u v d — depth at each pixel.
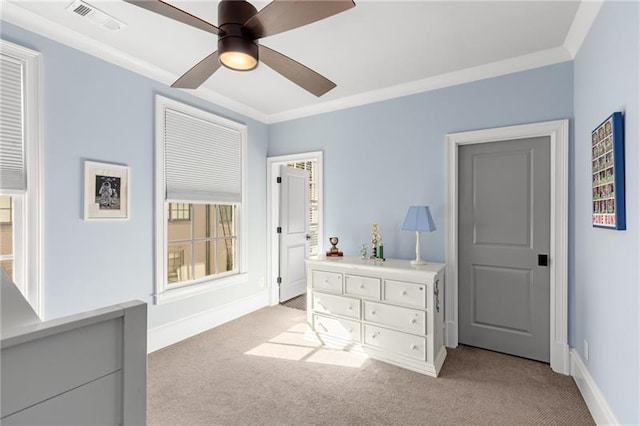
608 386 1.71
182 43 2.38
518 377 2.37
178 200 3.01
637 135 1.38
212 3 1.90
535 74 2.55
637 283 1.39
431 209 3.01
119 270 2.57
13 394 0.64
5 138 1.96
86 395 0.76
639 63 1.35
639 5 1.35
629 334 1.47
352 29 2.19
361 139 3.42
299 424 1.86
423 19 2.07
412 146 3.11
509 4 1.92
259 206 4.04
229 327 3.39
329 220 3.63
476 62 2.67
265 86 3.18
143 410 0.87
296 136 3.91
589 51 2.03
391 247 3.24
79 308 2.31
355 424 1.86
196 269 3.40
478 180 2.88
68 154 2.25
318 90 2.12
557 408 1.99
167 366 2.54
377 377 2.38
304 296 4.64
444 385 2.26
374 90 3.27
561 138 2.45
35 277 2.07
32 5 1.93
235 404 2.04
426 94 3.04
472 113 2.82
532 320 2.65
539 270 2.62
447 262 2.91
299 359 2.66
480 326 2.88
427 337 2.45
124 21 2.11
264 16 1.42
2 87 1.94
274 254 4.20
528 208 2.68
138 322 0.86
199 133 3.23
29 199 2.05
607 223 1.66
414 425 1.85
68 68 2.24
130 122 2.64
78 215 2.30
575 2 1.89
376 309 2.69
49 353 0.69
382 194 3.29
